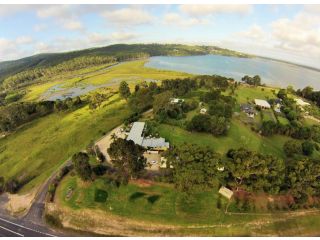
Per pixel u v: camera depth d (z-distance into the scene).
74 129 135.62
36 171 102.31
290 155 105.50
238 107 163.62
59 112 164.88
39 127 145.50
